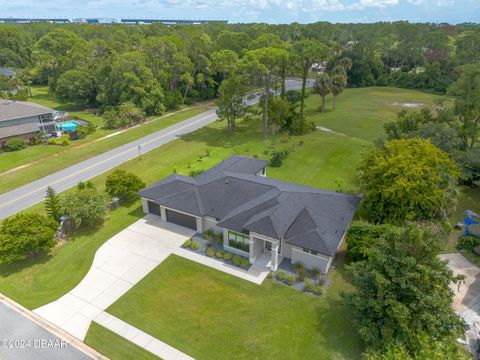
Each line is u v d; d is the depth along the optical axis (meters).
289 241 25.38
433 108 72.69
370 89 102.19
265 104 54.00
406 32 114.50
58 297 23.62
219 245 29.03
